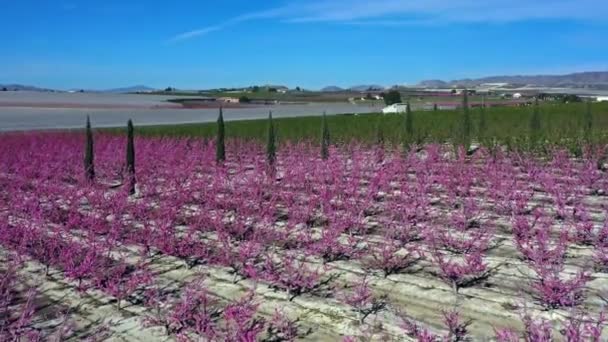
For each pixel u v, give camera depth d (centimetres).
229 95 16912
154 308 955
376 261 1109
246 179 1786
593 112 3856
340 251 1179
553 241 1220
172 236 1259
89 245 1191
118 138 3347
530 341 687
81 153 2888
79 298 1024
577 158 2298
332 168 1867
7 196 1722
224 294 1006
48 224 1390
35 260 1227
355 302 892
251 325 850
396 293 987
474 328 834
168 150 2825
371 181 1755
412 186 1744
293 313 915
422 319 871
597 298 923
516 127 3209
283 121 4100
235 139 3322
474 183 1803
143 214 1476
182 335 784
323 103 11662
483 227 1354
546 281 904
